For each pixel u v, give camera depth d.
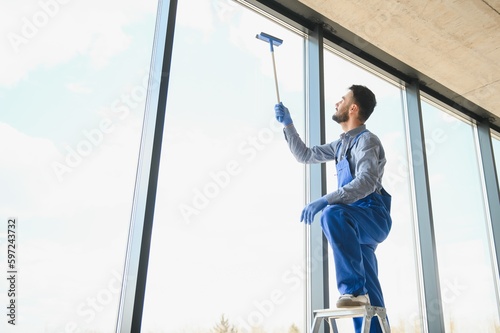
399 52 3.72
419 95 4.01
